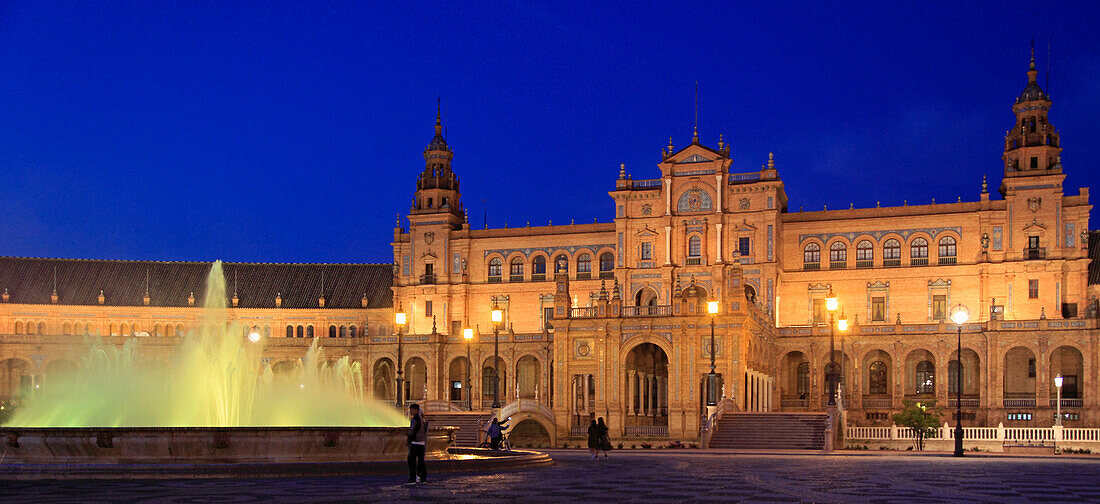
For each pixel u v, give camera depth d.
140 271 128.12
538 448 78.62
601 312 89.19
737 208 107.75
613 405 87.62
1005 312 103.25
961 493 34.03
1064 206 103.25
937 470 46.44
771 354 102.62
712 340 75.81
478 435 76.50
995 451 71.81
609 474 42.06
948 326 99.31
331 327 125.88
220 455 39.50
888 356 106.62
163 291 126.31
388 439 42.72
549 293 117.69
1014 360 102.00
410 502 29.36
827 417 71.56
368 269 130.25
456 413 82.19
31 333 119.50
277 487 33.75
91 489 32.84
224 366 71.31
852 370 102.19
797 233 110.75
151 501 29.25
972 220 105.50
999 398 96.25
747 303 86.94
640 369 94.69
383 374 120.31
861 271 108.19
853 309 108.25
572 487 35.03
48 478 36.78
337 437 41.12
